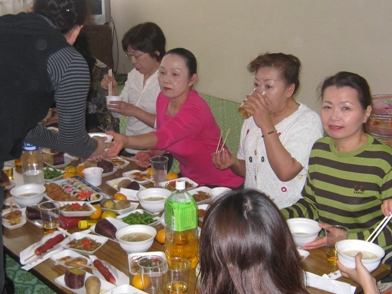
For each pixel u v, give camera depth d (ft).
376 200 6.23
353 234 5.86
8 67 5.25
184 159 8.94
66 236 5.98
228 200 3.27
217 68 15.69
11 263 8.52
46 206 6.18
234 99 15.47
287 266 3.17
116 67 19.49
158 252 5.41
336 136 6.14
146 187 7.55
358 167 6.23
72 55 5.64
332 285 4.86
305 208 6.57
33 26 5.48
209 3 15.25
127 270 5.28
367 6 11.50
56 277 5.13
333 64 12.51
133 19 18.30
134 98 11.07
